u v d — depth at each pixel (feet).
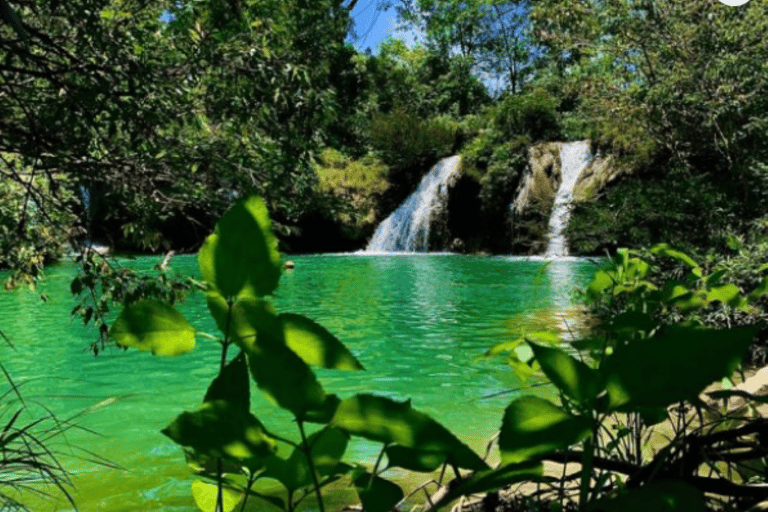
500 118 85.71
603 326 3.10
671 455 2.83
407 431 1.94
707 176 31.19
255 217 2.03
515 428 1.94
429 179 84.69
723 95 30.37
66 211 13.91
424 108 124.98
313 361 2.05
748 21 31.01
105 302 13.01
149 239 14.17
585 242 32.42
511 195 76.95
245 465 2.09
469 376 22.47
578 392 1.96
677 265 23.41
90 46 13.06
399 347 27.37
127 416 18.21
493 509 3.52
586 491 2.12
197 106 13.99
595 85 36.19
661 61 34.50
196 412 1.90
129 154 13.92
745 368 17.58
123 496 12.60
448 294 42.60
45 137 13.32
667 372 1.83
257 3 13.73
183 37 13.58
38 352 26.81
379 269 59.47
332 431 2.06
